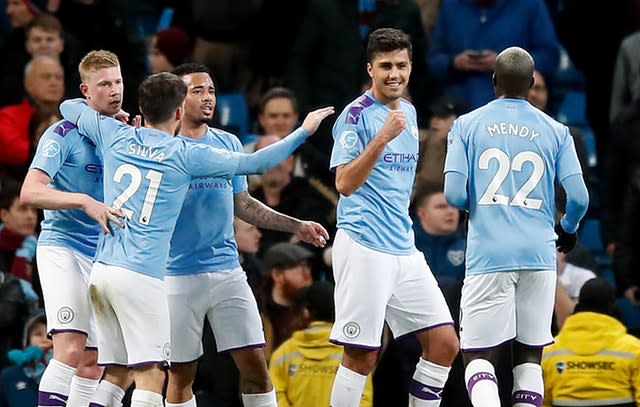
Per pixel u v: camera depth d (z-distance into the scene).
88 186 33.75
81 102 33.72
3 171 47.84
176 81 32.69
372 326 33.28
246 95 51.94
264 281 41.22
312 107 50.31
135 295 32.09
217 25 51.22
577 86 54.28
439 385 34.00
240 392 39.72
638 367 37.94
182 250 34.28
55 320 33.44
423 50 50.53
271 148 32.31
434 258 43.12
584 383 38.00
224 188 34.38
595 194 51.34
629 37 51.94
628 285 47.47
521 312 33.28
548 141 33.06
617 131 49.00
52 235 33.97
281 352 39.28
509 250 32.81
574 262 44.53
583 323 38.28
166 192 32.22
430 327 33.72
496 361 34.88
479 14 49.62
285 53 51.94
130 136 32.53
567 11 54.53
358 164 32.25
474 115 33.31
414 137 33.69
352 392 33.69
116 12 51.78
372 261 33.19
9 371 40.66
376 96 33.41
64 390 33.38
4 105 49.41
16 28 50.22
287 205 44.53
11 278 42.97
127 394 39.41
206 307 34.47
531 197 32.97
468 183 33.25
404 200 33.59
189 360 34.59
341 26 50.62
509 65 33.22
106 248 32.50
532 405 33.19
